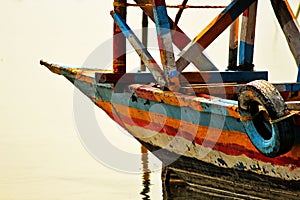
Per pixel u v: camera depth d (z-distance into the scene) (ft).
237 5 62.69
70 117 100.68
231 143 55.31
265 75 69.92
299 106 55.93
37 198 67.21
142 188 70.38
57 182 71.77
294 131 48.62
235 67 72.59
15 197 67.92
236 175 57.31
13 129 93.81
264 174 53.98
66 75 77.25
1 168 76.23
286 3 69.15
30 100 111.14
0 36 173.06
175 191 66.85
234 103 54.29
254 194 56.65
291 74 116.37
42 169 76.07
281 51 130.21
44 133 91.56
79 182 72.38
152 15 66.90
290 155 50.44
